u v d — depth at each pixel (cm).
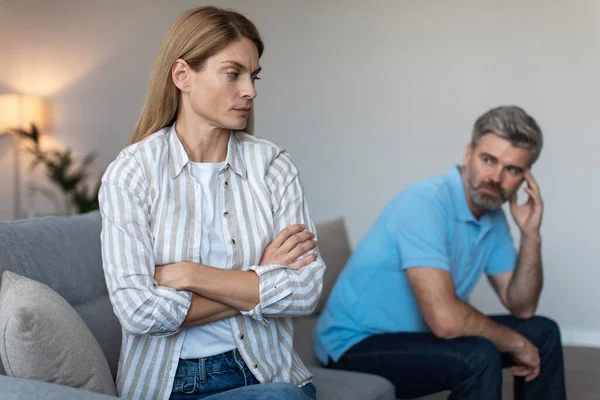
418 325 220
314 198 498
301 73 496
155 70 145
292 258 145
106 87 543
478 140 221
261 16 503
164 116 146
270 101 504
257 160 151
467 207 222
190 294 134
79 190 552
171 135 145
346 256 297
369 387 189
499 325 211
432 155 470
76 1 548
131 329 131
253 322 143
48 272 175
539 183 451
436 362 200
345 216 491
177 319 132
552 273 451
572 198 446
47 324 132
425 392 208
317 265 148
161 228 138
